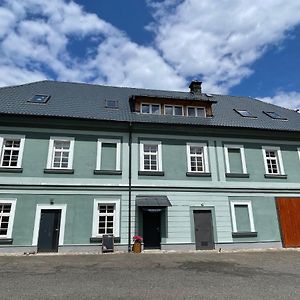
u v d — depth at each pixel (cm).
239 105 2220
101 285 729
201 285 736
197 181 1616
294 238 1616
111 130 1616
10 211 1377
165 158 1623
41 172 1459
